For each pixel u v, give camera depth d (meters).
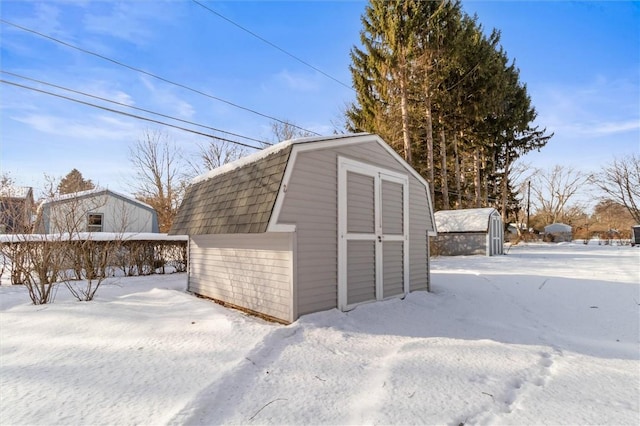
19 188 8.82
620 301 6.45
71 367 3.08
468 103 18.78
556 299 6.72
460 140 22.69
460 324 4.97
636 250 21.17
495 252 18.58
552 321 5.30
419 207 7.23
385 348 3.79
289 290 4.62
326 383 2.87
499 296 7.00
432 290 7.47
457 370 3.21
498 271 10.73
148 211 15.97
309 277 4.76
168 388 2.67
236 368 3.01
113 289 7.29
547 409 2.54
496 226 19.05
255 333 4.00
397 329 4.55
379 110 17.08
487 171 27.72
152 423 2.19
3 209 7.66
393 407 2.48
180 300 5.98
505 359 3.55
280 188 4.42
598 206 37.97
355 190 5.59
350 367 3.22
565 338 4.43
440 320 5.14
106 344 3.71
